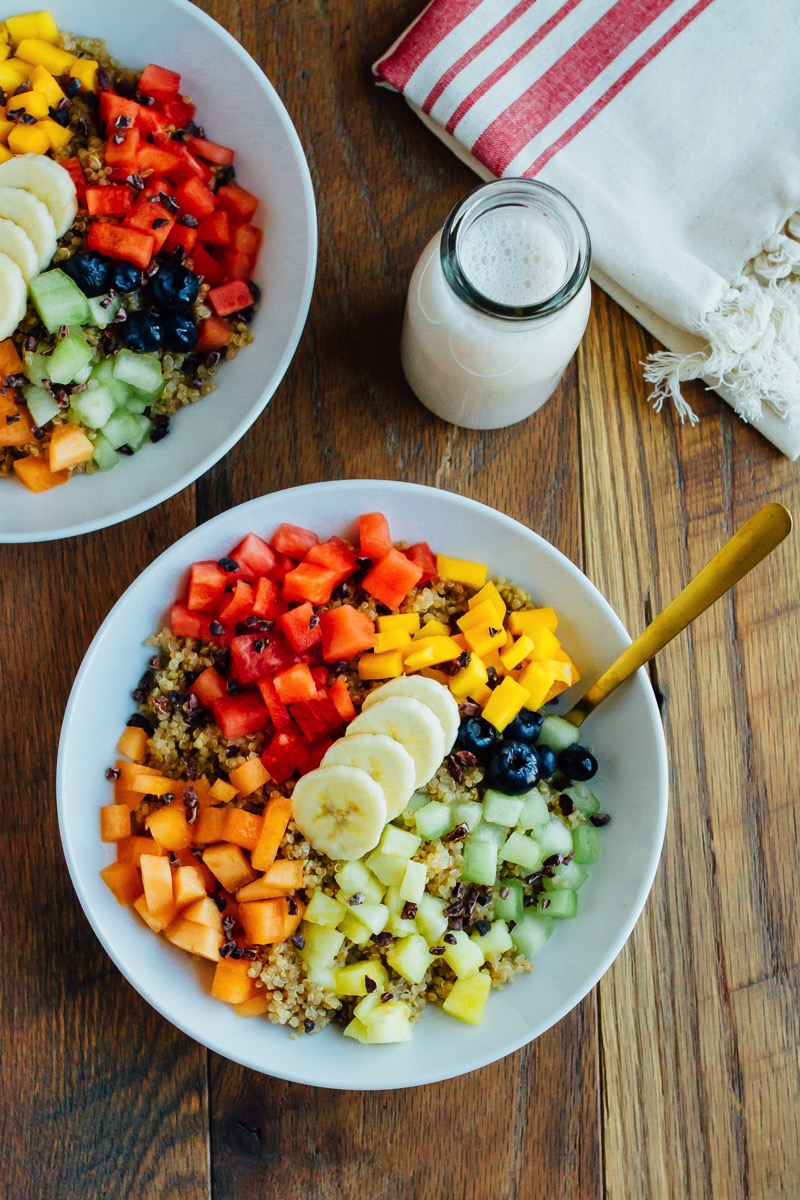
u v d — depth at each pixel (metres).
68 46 0.73
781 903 0.76
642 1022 0.75
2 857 0.73
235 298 0.73
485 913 0.70
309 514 0.72
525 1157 0.74
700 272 0.75
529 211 0.70
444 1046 0.70
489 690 0.71
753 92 0.76
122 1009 0.73
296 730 0.71
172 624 0.71
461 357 0.71
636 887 0.70
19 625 0.74
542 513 0.77
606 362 0.77
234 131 0.74
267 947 0.69
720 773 0.77
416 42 0.75
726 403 0.78
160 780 0.70
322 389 0.76
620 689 0.71
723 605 0.77
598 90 0.76
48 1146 0.73
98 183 0.72
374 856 0.69
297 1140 0.73
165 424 0.73
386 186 0.77
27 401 0.71
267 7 0.77
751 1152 0.75
